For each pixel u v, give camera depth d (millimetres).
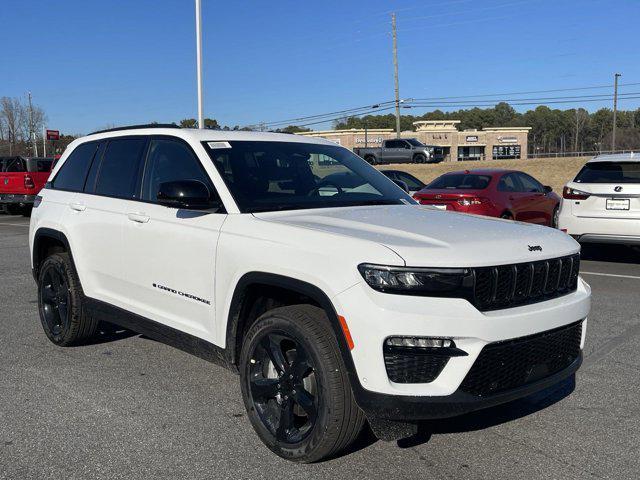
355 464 3533
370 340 3090
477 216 4309
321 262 3340
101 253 5062
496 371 3236
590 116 136375
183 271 4238
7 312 7137
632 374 5016
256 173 4402
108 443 3787
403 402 3074
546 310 3404
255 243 3709
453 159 79188
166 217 4422
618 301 7598
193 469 3473
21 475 3404
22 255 11828
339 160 5062
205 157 4383
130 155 5082
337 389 3268
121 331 6289
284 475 3404
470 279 3162
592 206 9836
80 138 5965
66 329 5551
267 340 3643
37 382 4820
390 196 4789
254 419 3723
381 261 3139
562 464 3539
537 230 3893
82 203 5348
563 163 34375
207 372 5066
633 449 3727
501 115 149875
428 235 3445
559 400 4492
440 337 3066
